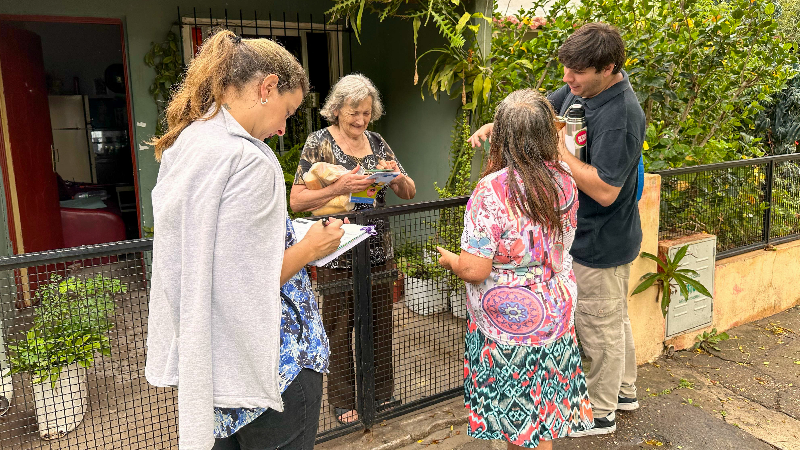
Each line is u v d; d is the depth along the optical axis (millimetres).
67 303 2541
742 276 4277
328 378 2873
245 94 1409
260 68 1408
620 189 2520
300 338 1556
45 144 5219
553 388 2182
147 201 5078
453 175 4648
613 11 4367
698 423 3117
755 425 3117
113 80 7691
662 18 4441
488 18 4023
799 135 6445
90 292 2455
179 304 1335
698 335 4066
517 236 2039
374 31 5535
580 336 2904
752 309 4438
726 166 4008
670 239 3822
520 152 2018
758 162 4262
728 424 3117
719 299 4160
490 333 2178
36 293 2486
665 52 4184
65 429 2682
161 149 1499
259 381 1377
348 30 5742
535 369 2143
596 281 2770
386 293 2867
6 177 4527
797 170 4672
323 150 2811
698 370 3717
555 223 2047
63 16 4617
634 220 2801
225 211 1302
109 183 7621
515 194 2002
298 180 2797
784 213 4668
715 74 4711
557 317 2133
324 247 1519
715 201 4152
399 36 5152
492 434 2215
